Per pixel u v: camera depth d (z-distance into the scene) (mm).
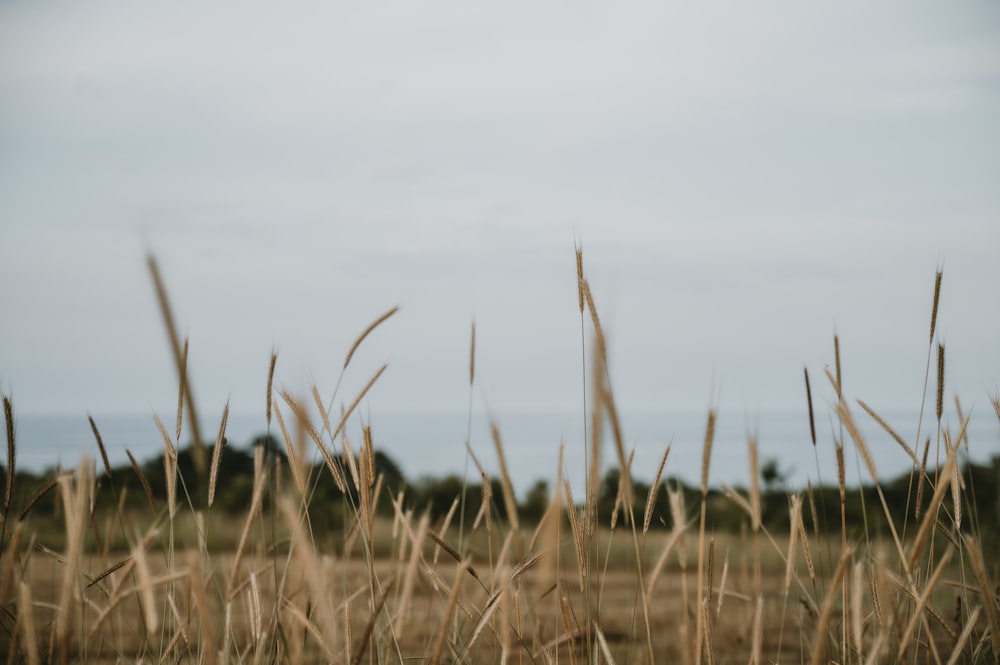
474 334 2750
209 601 2855
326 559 2201
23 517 2127
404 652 2689
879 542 2045
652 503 2168
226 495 11820
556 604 2475
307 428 2023
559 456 1542
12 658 2016
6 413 2143
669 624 5887
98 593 3016
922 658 2730
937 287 2309
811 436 2457
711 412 1940
